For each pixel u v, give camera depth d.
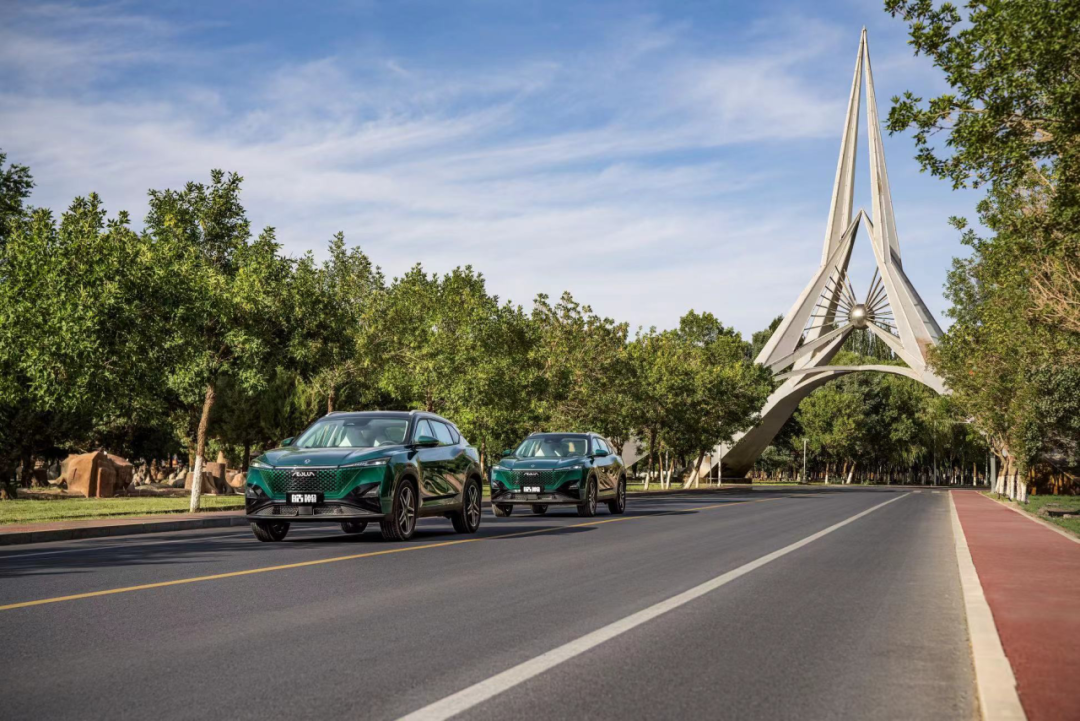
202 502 28.91
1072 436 41.41
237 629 6.84
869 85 89.25
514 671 5.60
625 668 5.75
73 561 11.33
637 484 82.56
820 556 13.24
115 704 4.77
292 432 45.78
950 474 130.00
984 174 12.32
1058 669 5.53
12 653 5.96
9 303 21.12
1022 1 10.62
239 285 24.78
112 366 21.98
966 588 9.48
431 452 15.09
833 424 108.69
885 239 86.50
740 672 5.71
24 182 29.73
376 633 6.75
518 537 15.47
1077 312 18.30
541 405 48.56
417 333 40.53
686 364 66.19
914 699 5.13
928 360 48.66
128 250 21.83
